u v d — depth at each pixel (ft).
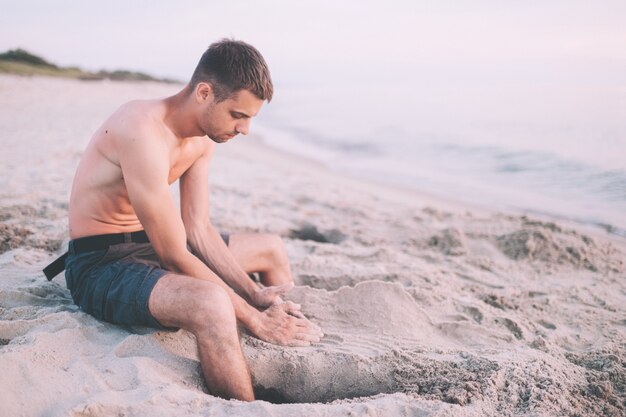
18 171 21.04
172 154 8.21
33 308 8.75
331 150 38.04
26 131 33.88
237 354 7.43
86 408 6.10
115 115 8.00
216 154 33.63
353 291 10.11
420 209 20.56
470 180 26.91
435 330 9.68
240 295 9.41
